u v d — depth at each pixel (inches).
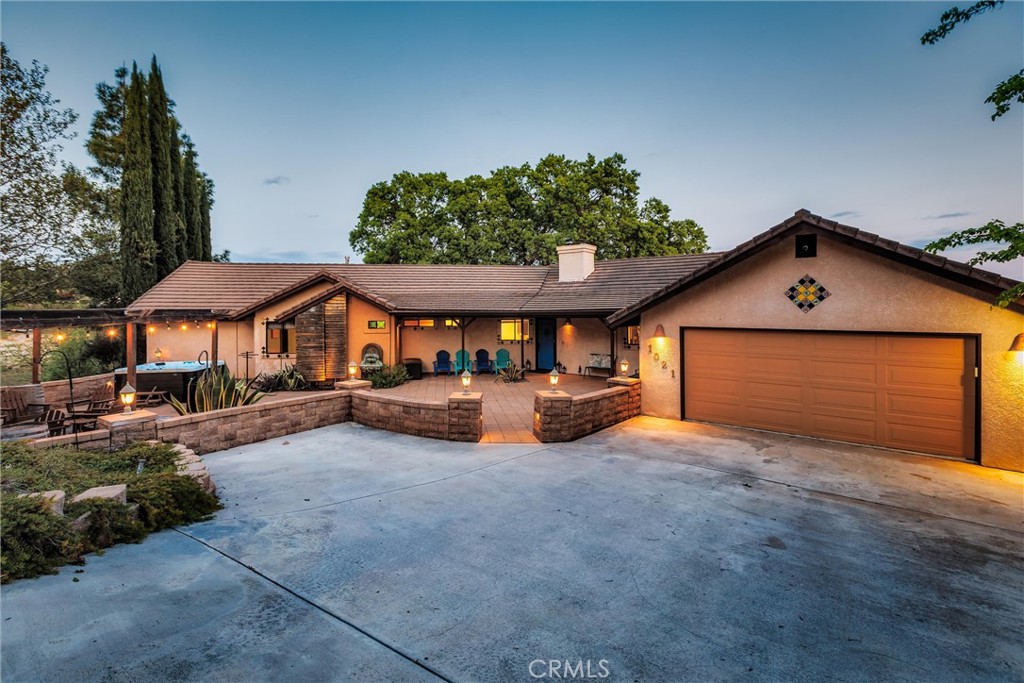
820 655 120.2
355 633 124.8
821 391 352.2
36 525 149.8
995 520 211.2
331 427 397.7
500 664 114.0
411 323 730.8
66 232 719.7
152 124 856.3
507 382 656.4
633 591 150.6
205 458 306.5
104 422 275.4
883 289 319.6
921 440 313.0
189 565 159.5
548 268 817.5
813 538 192.1
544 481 262.5
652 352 438.6
